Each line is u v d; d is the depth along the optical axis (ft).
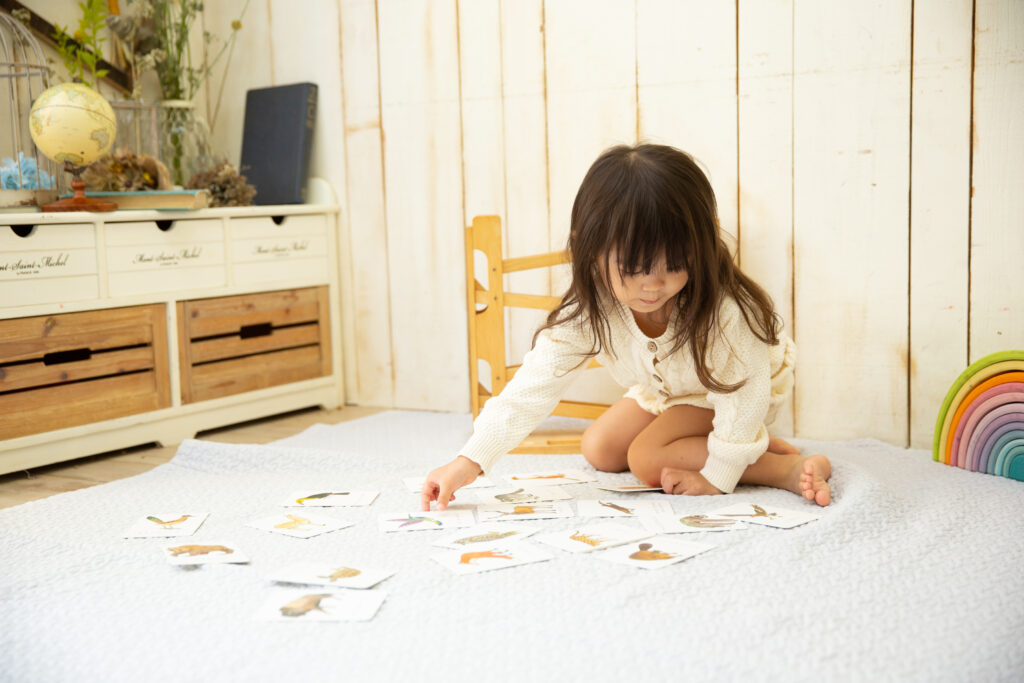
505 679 3.00
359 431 7.45
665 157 4.37
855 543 4.25
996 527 4.46
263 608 3.59
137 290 7.07
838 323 6.59
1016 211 5.98
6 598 3.82
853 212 6.44
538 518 4.72
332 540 4.45
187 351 7.47
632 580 3.80
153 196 7.16
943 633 3.29
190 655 3.23
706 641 3.24
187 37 8.86
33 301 6.40
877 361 6.50
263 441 7.40
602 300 4.96
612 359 5.52
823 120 6.45
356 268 8.66
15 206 6.56
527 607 3.55
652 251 4.25
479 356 6.86
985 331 6.16
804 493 4.90
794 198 6.61
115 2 8.43
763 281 6.79
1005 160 5.97
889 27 6.18
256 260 7.97
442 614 3.50
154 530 4.69
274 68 8.86
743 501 4.99
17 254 6.29
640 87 7.06
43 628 3.53
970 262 6.15
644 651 3.17
